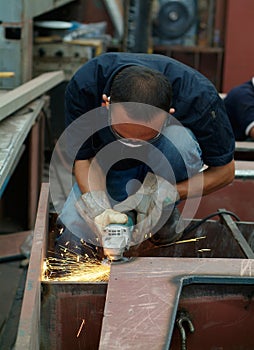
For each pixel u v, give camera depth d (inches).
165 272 71.0
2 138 118.1
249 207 121.1
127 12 250.2
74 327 71.7
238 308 70.7
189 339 71.1
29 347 56.1
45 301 70.6
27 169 168.1
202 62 272.4
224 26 268.7
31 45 181.8
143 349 57.8
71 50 213.9
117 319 62.0
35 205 175.8
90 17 264.7
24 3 175.2
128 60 84.6
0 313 124.3
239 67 265.0
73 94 85.8
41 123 179.5
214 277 69.4
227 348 71.7
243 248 92.2
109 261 80.7
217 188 92.1
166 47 265.9
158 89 74.0
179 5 264.4
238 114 145.6
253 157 140.9
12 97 137.9
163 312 63.2
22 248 152.4
